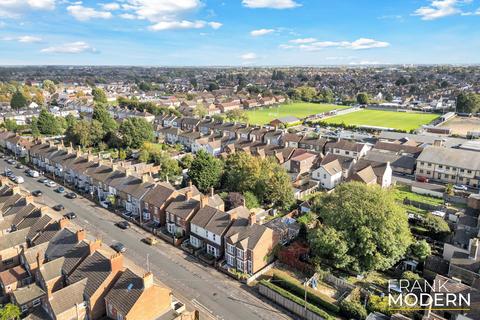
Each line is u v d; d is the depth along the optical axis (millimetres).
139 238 70500
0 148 137625
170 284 55875
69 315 44688
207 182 89750
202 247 66062
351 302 49062
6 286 50938
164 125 182750
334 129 183875
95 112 155750
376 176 98125
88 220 77750
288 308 50812
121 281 45969
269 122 197875
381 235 55406
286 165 111000
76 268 49594
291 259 61156
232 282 57000
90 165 95250
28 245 59938
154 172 104188
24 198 70500
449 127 185125
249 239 58844
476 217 72375
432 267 57781
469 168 101375
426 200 91938
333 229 57094
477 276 52688
